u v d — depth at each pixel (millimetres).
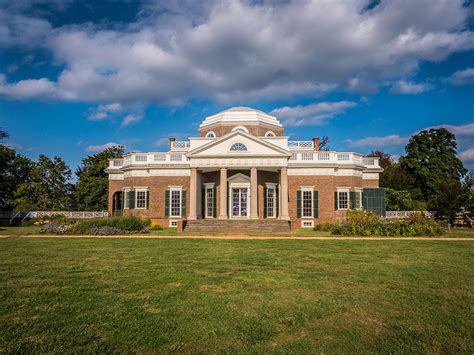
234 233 28344
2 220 43375
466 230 32250
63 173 63344
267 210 37000
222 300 8914
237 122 40875
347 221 28312
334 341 6668
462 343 6641
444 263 14008
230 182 37062
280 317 7801
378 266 13312
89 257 15219
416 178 58031
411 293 9664
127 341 6578
